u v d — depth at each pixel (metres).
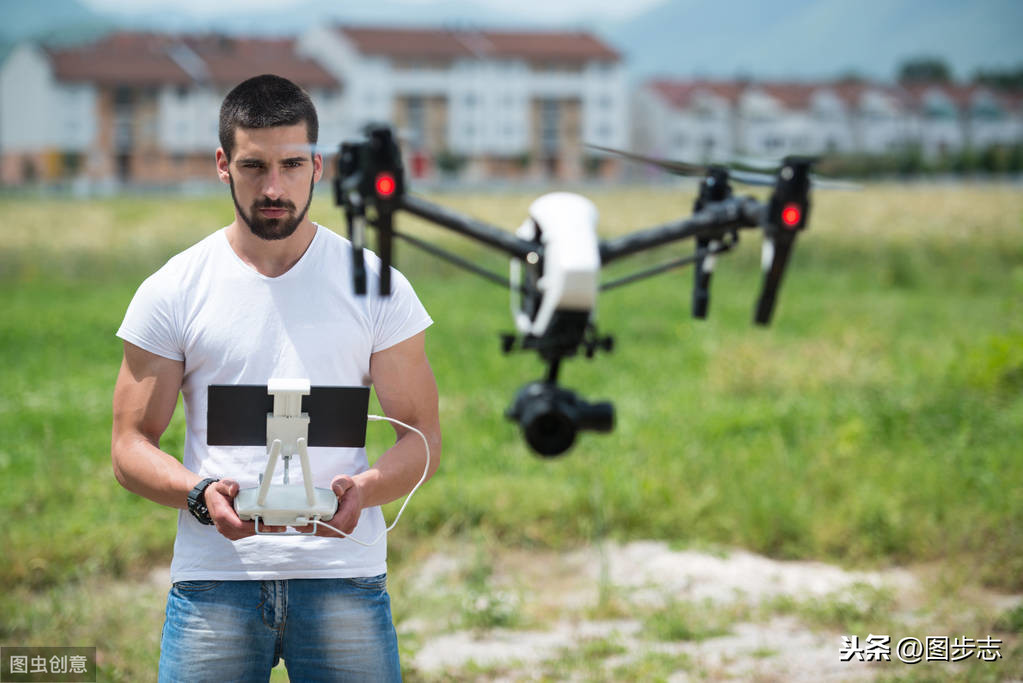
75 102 135.50
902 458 11.20
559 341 4.57
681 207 71.00
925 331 22.02
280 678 6.10
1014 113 186.12
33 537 9.02
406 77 147.62
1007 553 8.66
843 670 6.80
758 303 4.74
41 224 53.53
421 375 3.93
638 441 12.41
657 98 162.38
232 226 3.82
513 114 153.88
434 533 9.84
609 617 8.01
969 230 43.22
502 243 4.55
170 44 144.00
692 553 9.41
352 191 3.88
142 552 9.12
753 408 14.22
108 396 15.27
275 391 3.42
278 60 144.12
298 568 3.72
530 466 11.60
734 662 6.99
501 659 7.14
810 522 9.59
